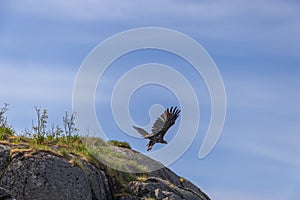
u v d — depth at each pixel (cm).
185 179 4812
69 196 3781
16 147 3988
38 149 3938
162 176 4553
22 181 3738
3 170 3812
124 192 4159
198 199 4441
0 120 4500
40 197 3706
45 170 3794
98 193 3991
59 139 4491
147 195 4159
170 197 4169
